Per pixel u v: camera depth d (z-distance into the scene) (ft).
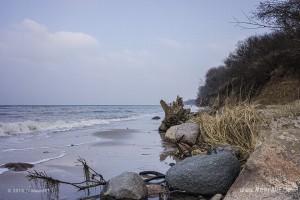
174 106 62.85
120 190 18.53
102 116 140.67
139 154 34.32
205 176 19.13
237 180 17.49
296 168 16.92
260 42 84.28
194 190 19.29
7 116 117.60
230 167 19.49
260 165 17.57
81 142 44.34
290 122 24.03
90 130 65.21
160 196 19.38
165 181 21.83
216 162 19.51
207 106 61.46
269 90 65.87
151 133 58.95
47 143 42.86
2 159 30.19
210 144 28.27
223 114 31.30
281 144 18.79
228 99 38.99
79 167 27.32
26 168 26.27
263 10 40.83
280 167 17.21
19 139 47.57
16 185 21.48
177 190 19.94
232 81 76.89
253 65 75.77
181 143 33.42
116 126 79.25
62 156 32.45
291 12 39.60
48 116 123.13
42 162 29.12
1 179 22.71
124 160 30.81
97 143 43.37
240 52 96.27
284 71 66.64
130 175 19.61
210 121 33.30
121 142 44.70
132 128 72.13
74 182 22.66
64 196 19.49
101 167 27.53
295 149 18.25
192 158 20.90
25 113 147.13
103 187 20.85
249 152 23.63
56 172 25.36
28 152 34.73
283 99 59.72
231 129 28.12
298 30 43.21
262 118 27.81
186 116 60.44
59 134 56.08
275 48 74.13
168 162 29.94
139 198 18.57
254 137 24.43
